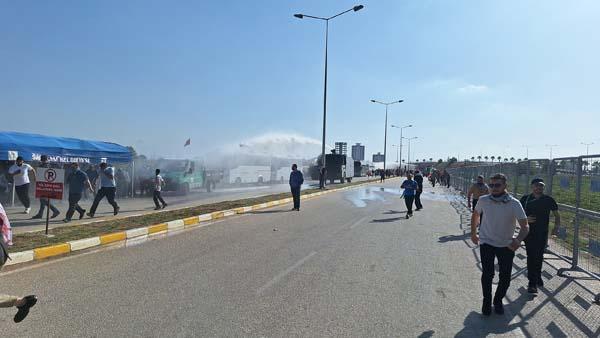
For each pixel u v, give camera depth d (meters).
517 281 8.22
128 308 6.05
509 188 15.14
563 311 6.42
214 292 6.88
